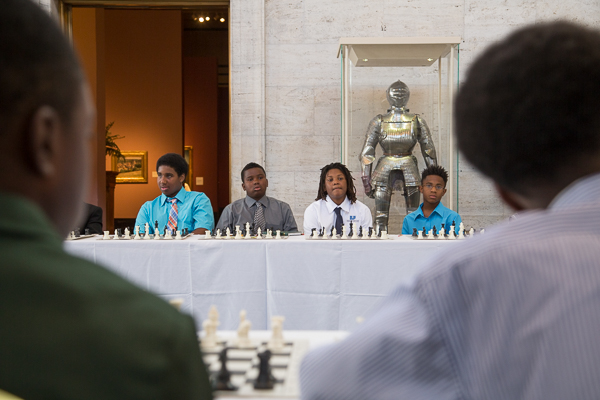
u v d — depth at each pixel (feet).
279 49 19.94
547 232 1.88
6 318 1.45
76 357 1.44
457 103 2.24
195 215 14.79
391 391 1.88
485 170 2.20
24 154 1.69
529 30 2.10
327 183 14.47
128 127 38.11
